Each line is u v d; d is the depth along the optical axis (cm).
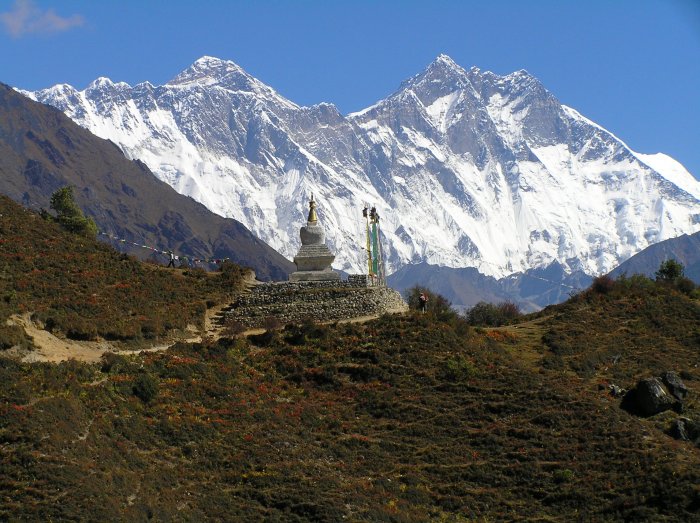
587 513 9338
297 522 8669
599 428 10525
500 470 9981
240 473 9162
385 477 9725
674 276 16725
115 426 9094
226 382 10575
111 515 7819
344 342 11700
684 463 9875
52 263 12381
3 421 8375
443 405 10881
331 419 10500
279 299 12712
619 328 13850
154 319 11706
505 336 13188
